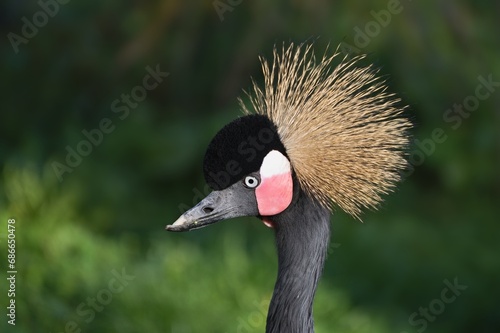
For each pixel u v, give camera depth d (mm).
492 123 22500
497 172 22703
